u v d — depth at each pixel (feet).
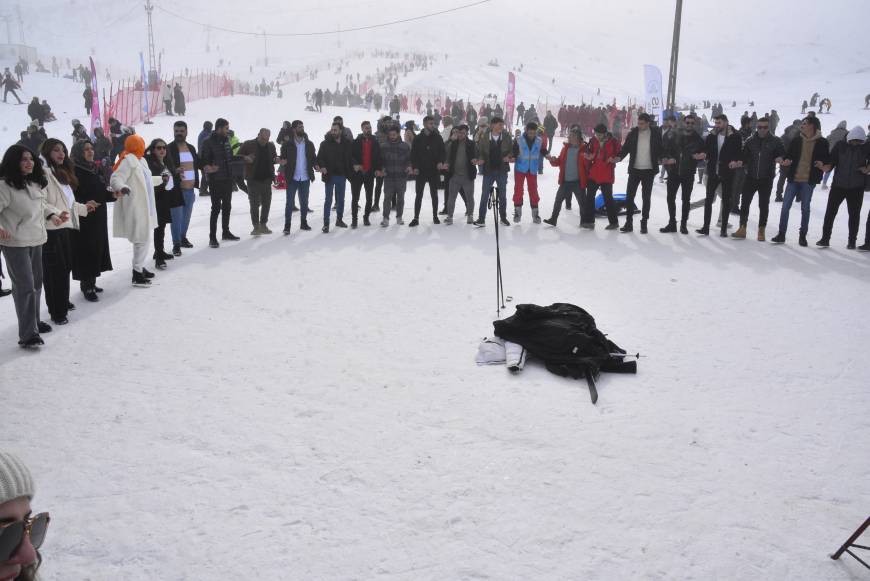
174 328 21.15
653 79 68.95
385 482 12.53
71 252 22.67
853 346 19.60
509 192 49.16
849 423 14.97
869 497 12.19
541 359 18.16
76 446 13.88
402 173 36.27
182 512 11.65
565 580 9.97
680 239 33.60
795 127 53.21
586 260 29.40
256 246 32.32
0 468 4.04
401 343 19.72
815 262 29.25
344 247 31.91
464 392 16.37
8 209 18.42
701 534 11.07
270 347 19.49
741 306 23.25
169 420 15.02
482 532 11.07
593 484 12.46
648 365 18.13
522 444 13.89
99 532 11.10
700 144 33.53
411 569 10.21
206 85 165.27
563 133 119.03
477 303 23.41
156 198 27.58
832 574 10.17
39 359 18.66
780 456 13.55
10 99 135.03
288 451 13.66
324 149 34.53
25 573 4.26
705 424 14.84
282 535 11.03
